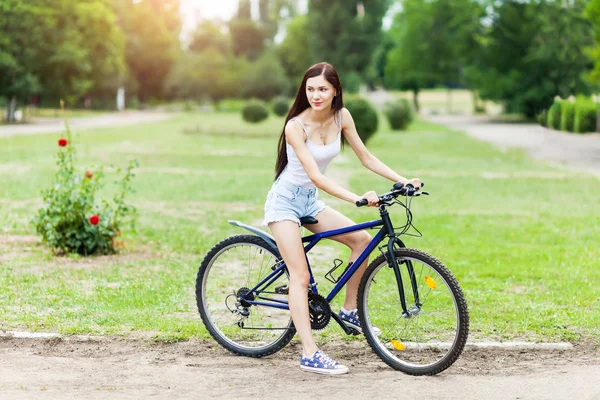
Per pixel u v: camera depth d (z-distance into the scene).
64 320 5.77
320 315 4.84
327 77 4.59
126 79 84.50
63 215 8.41
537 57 46.44
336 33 84.12
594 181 17.59
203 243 9.32
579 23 45.47
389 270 4.86
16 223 10.51
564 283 7.25
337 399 4.20
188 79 89.94
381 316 4.92
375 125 30.95
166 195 14.16
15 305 6.23
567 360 4.94
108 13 65.31
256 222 11.13
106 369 4.71
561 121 30.25
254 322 5.22
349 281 4.99
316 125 4.70
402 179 4.79
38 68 46.06
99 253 8.57
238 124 49.84
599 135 30.16
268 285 5.06
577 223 11.18
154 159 22.73
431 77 73.56
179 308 6.21
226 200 13.61
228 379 4.55
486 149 28.91
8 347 5.12
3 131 36.47
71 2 47.91
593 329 5.65
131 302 6.36
